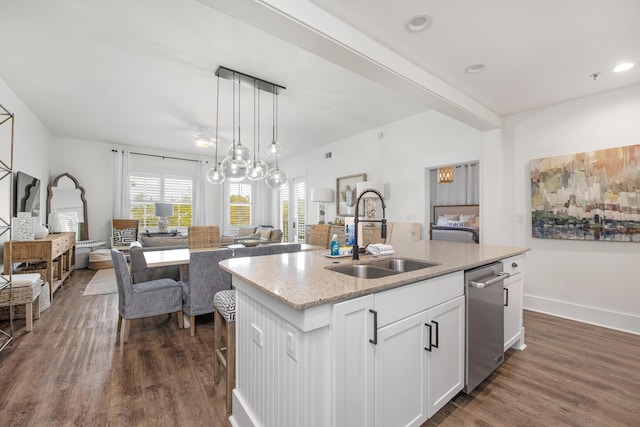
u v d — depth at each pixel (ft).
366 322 3.88
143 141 20.04
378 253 6.85
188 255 10.34
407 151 14.73
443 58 7.66
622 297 9.20
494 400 5.71
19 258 11.00
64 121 15.79
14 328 9.10
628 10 5.88
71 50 8.77
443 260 6.13
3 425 4.96
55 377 6.41
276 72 9.94
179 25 7.50
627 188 8.95
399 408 4.37
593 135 9.68
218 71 9.82
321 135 17.93
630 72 8.30
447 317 5.25
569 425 5.04
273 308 3.97
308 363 3.40
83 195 19.48
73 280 15.11
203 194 24.27
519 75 8.52
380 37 6.78
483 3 5.75
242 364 5.02
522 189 11.22
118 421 5.09
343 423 3.61
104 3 6.72
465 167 13.76
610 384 6.22
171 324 9.66
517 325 7.70
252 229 21.80
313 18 5.66
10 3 6.72
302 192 23.25
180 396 5.81
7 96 11.30
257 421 4.49
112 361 7.14
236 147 12.14
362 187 15.02
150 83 10.92
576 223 9.87
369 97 12.08
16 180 12.37
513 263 7.53
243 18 5.31
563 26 6.41
